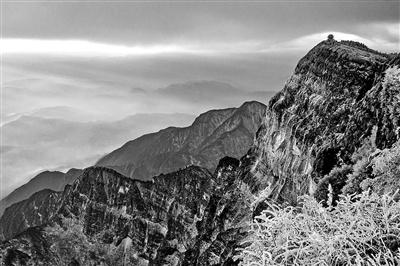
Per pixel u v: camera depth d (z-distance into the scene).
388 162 16.08
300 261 8.97
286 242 9.18
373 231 9.13
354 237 9.00
